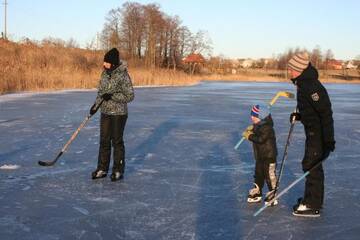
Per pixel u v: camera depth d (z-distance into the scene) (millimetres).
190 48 83188
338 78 90500
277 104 23328
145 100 23922
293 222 5473
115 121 7176
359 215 5773
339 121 15820
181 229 5180
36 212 5688
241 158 9109
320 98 5348
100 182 7145
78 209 5824
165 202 6180
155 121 14703
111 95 7102
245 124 14312
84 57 42906
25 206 5914
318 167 5688
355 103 25141
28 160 8594
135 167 8203
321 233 5137
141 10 73438
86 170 7895
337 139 11719
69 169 7949
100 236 4938
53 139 10820
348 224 5438
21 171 7766
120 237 4918
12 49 37781
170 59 78812
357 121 15844
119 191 6664
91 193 6539
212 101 23984
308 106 5480
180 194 6566
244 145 10562
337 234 5113
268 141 5996
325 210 5953
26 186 6852
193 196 6480
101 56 45188
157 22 73312
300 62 5461
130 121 14617
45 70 31281
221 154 9484
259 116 5949
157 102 22641
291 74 5637
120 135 7234
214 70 90188
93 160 8648
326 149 5422
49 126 12922
